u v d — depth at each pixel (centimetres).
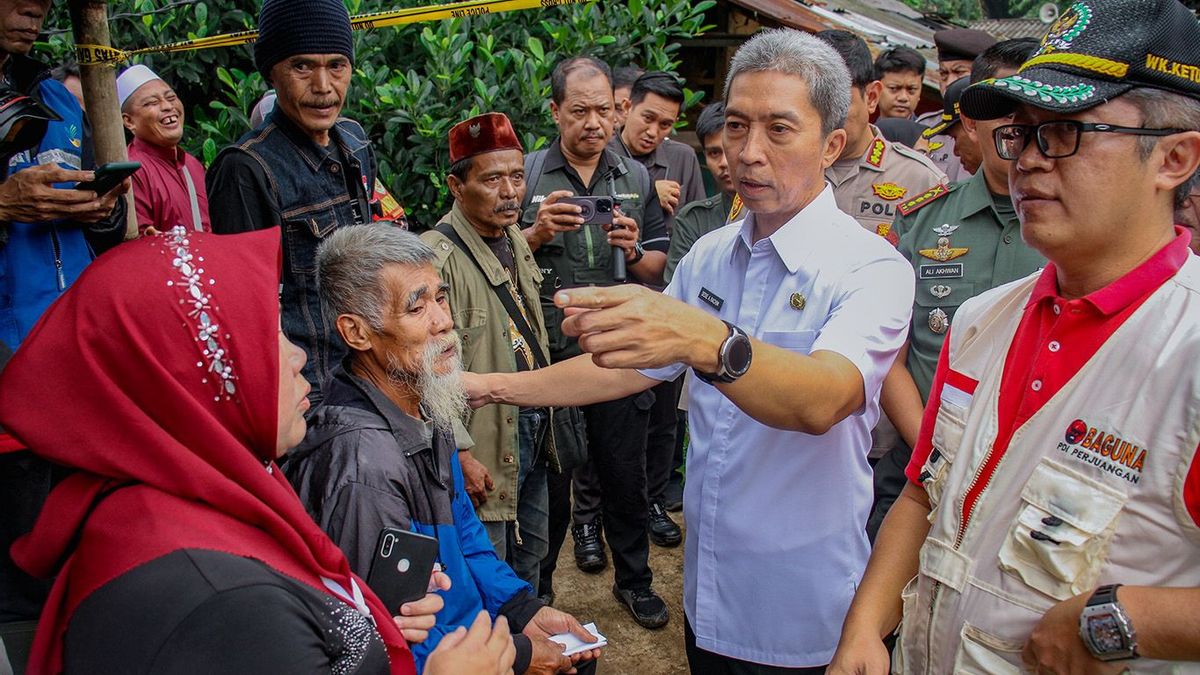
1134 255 139
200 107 465
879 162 367
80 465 120
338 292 197
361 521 174
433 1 467
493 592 212
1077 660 132
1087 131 133
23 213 216
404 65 485
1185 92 132
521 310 304
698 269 231
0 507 224
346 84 276
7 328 229
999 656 144
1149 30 132
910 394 267
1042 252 144
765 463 201
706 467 211
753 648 208
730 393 163
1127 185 134
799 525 200
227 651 108
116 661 107
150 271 124
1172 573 130
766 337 205
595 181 387
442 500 195
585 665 239
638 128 455
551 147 392
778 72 192
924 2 1811
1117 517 133
